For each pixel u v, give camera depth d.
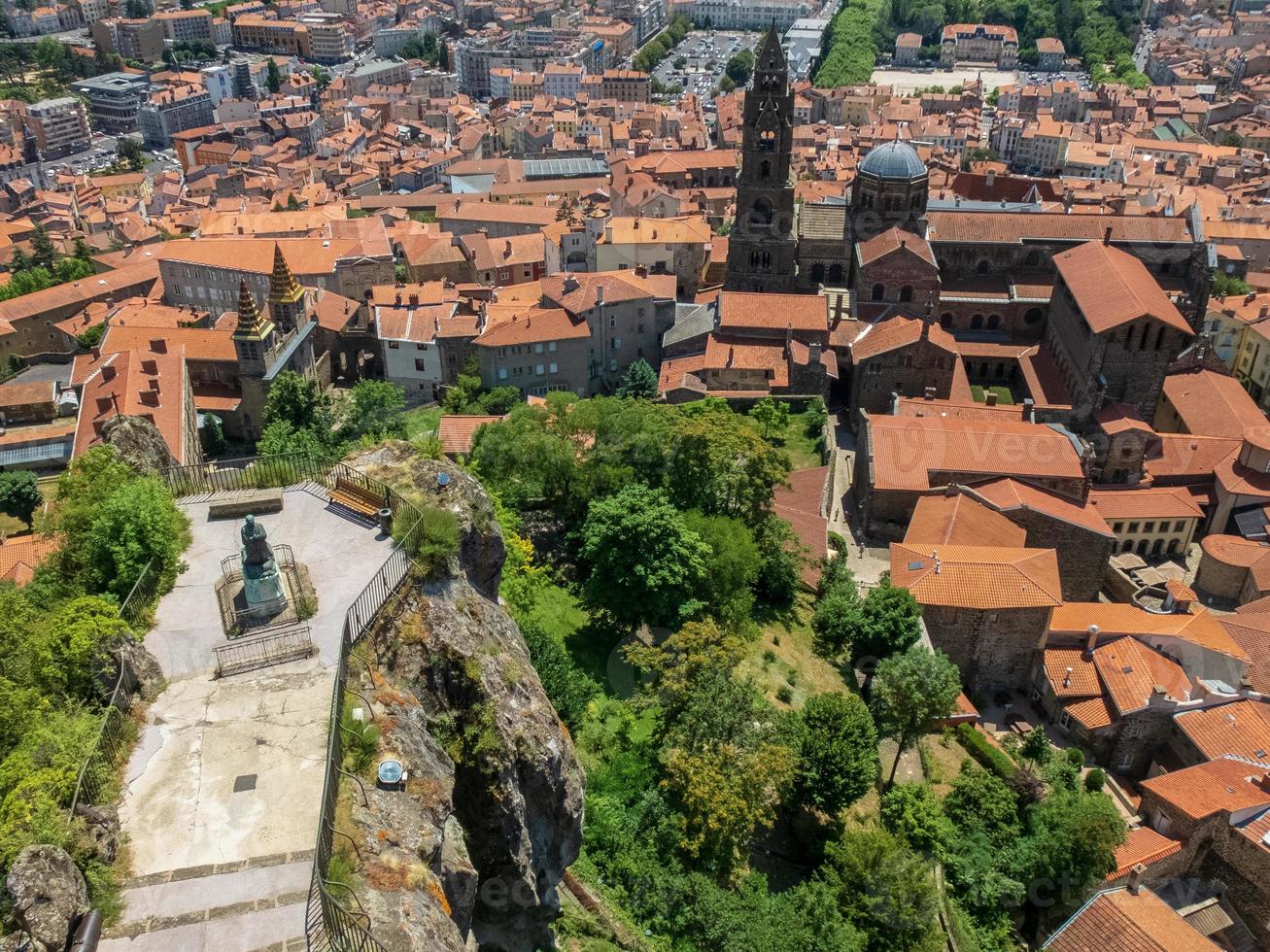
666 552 75.62
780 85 147.12
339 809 34.91
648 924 58.69
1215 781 80.62
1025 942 74.56
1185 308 144.75
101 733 36.66
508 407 140.00
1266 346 162.75
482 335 149.88
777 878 68.19
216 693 40.25
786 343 140.75
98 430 118.62
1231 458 125.62
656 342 160.50
